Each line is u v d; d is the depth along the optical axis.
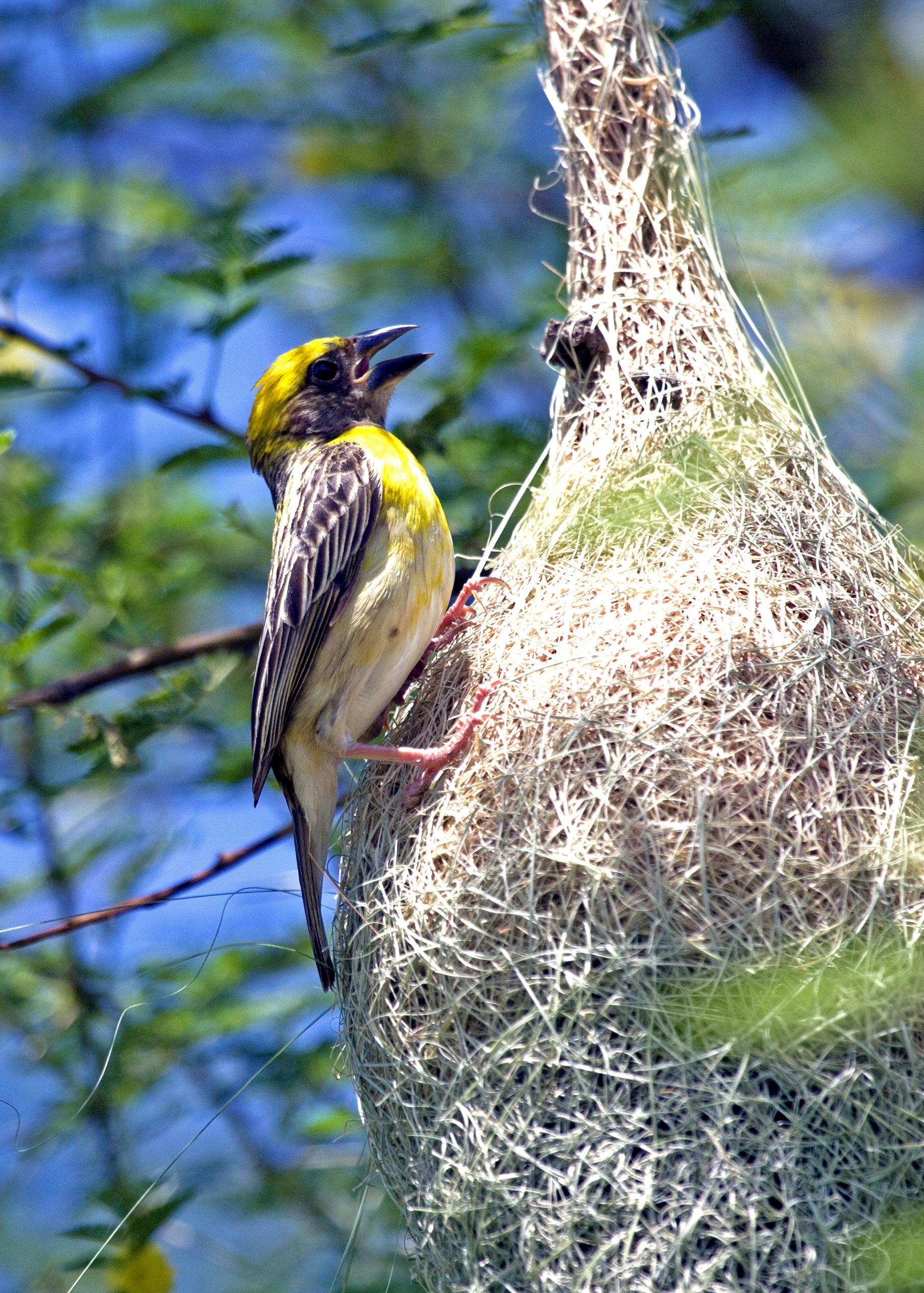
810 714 7.06
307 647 8.88
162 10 13.55
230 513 11.13
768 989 6.46
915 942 6.55
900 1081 6.43
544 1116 6.73
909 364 6.48
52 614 11.13
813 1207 6.32
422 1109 7.18
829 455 8.33
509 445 10.43
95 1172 9.92
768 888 6.68
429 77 13.93
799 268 8.91
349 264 13.46
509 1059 6.84
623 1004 6.64
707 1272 6.31
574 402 9.10
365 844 8.01
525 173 13.76
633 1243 6.46
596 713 7.25
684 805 6.89
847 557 7.89
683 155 9.24
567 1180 6.59
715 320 8.95
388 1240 9.30
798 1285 6.25
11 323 10.47
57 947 10.73
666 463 8.24
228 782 11.22
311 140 13.99
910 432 6.39
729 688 7.16
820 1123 6.41
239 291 10.56
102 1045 10.23
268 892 10.49
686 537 7.88
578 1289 6.51
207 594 12.60
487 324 12.66
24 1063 10.27
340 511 8.96
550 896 6.96
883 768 6.98
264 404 10.32
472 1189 6.86
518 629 7.95
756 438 8.30
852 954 6.55
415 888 7.41
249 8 13.62
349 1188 9.98
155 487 12.54
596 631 7.63
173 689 10.54
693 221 9.21
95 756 10.48
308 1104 10.15
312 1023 8.52
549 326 9.19
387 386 10.28
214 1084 10.26
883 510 8.88
